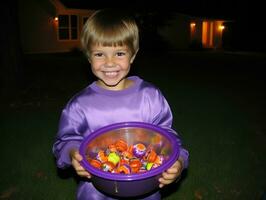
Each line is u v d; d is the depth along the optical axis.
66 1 8.14
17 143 1.74
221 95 3.18
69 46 7.99
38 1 7.29
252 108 2.66
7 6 2.87
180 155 0.65
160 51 8.38
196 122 2.18
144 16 8.03
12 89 2.94
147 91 0.71
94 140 0.65
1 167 1.46
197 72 4.82
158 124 0.72
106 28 0.62
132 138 0.69
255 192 1.29
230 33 10.28
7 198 1.22
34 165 1.48
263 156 1.62
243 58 7.20
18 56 2.98
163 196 1.25
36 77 3.90
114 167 0.64
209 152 1.65
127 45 0.64
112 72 0.65
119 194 0.58
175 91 3.29
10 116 2.25
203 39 10.37
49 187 1.30
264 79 4.30
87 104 0.68
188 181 1.35
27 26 7.24
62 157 0.66
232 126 2.11
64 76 4.07
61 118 0.70
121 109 0.68
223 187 1.32
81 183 0.72
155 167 0.59
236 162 1.54
